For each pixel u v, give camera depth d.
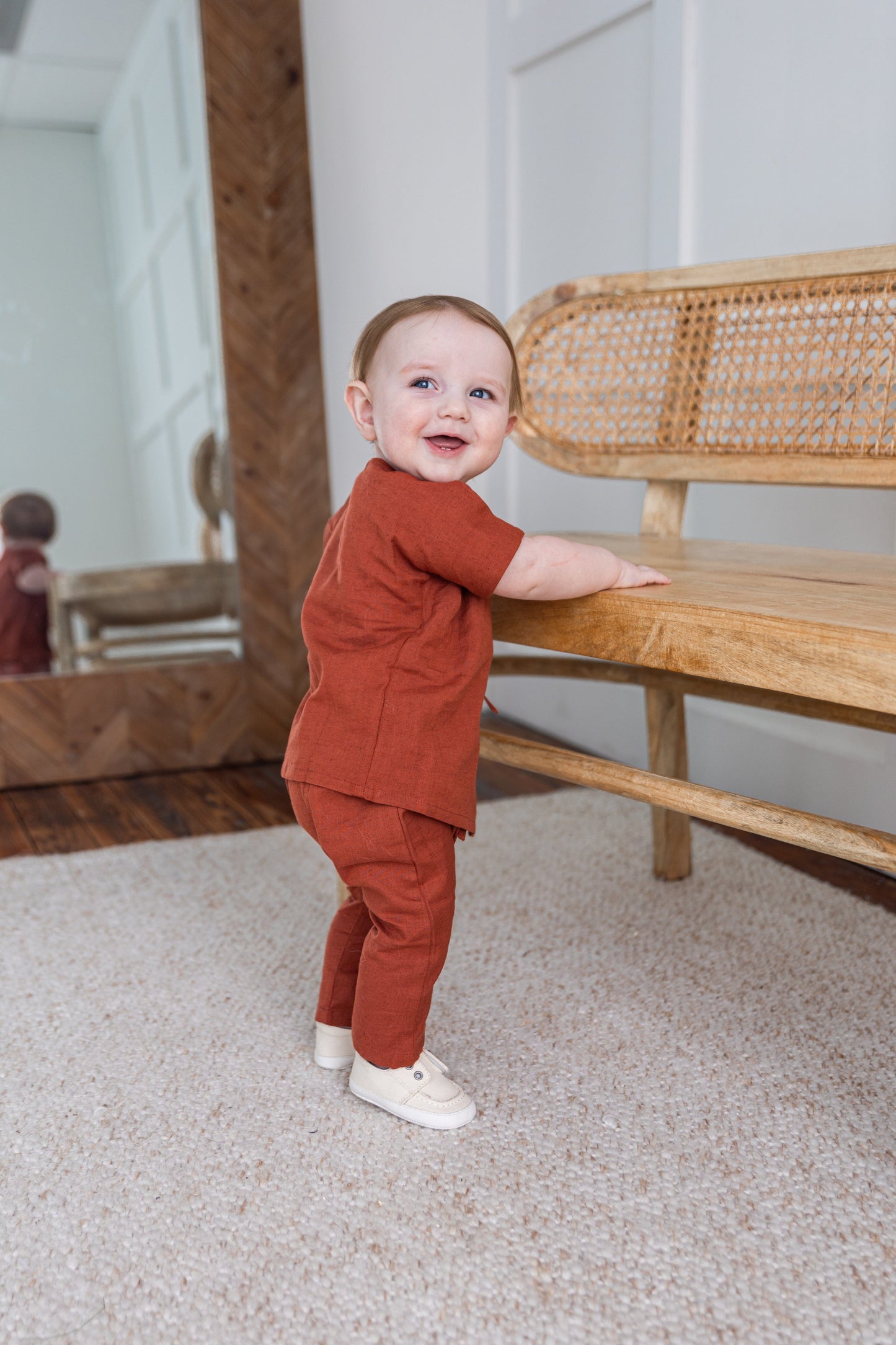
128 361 1.97
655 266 1.64
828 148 1.34
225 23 1.90
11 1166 0.84
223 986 1.14
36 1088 0.95
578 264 1.85
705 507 1.66
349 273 2.12
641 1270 0.71
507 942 1.22
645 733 1.85
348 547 0.84
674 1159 0.83
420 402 0.83
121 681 2.01
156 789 1.95
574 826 1.61
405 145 2.11
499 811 1.69
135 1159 0.84
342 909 0.97
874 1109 0.89
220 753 2.10
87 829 1.73
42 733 1.97
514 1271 0.71
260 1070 0.97
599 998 1.08
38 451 1.93
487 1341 0.65
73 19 1.84
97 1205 0.79
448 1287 0.70
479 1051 0.99
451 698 0.82
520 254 2.00
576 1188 0.79
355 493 0.86
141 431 1.99
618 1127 0.87
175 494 2.02
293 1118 0.90
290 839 1.62
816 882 1.38
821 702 1.03
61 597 1.97
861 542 1.39
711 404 1.16
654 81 1.58
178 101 1.92
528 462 2.07
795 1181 0.80
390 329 0.86
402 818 0.82
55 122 1.86
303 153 1.98
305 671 2.12
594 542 1.12
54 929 1.30
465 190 2.10
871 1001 1.07
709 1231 0.74
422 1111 0.87
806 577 0.86
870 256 1.01
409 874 0.84
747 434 1.13
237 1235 0.75
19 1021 1.07
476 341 0.84
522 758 0.96
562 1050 0.99
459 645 0.83
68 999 1.12
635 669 1.20
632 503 1.80
